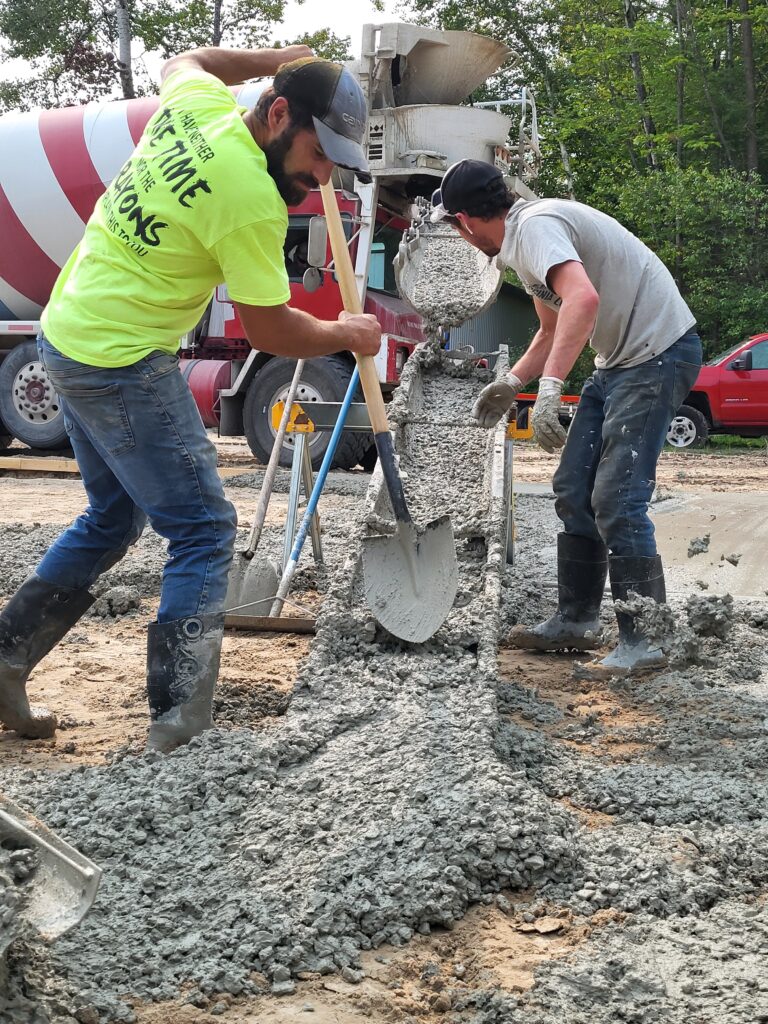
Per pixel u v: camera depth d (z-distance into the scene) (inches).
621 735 147.5
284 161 129.5
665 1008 84.0
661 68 1141.7
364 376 154.9
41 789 117.1
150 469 131.3
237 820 111.0
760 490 457.1
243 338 476.1
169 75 142.6
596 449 187.9
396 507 156.7
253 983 86.0
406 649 157.2
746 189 990.4
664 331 171.3
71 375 128.8
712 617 156.7
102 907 94.0
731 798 122.6
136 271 128.1
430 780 115.3
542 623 199.2
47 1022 77.3
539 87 1365.7
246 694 160.1
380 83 425.4
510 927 97.2
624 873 104.9
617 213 1077.8
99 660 187.8
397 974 89.1
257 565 212.7
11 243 491.5
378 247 462.9
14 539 293.0
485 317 958.4
